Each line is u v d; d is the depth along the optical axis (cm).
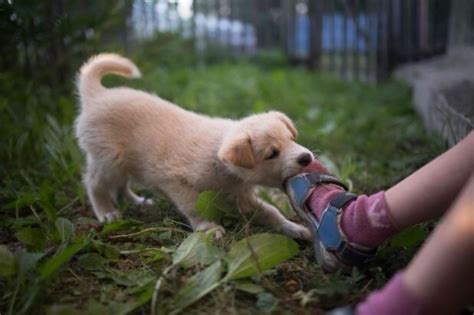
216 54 257
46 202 70
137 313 51
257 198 77
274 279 57
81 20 129
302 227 70
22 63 131
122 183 84
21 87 121
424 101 133
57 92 129
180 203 74
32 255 55
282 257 55
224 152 67
